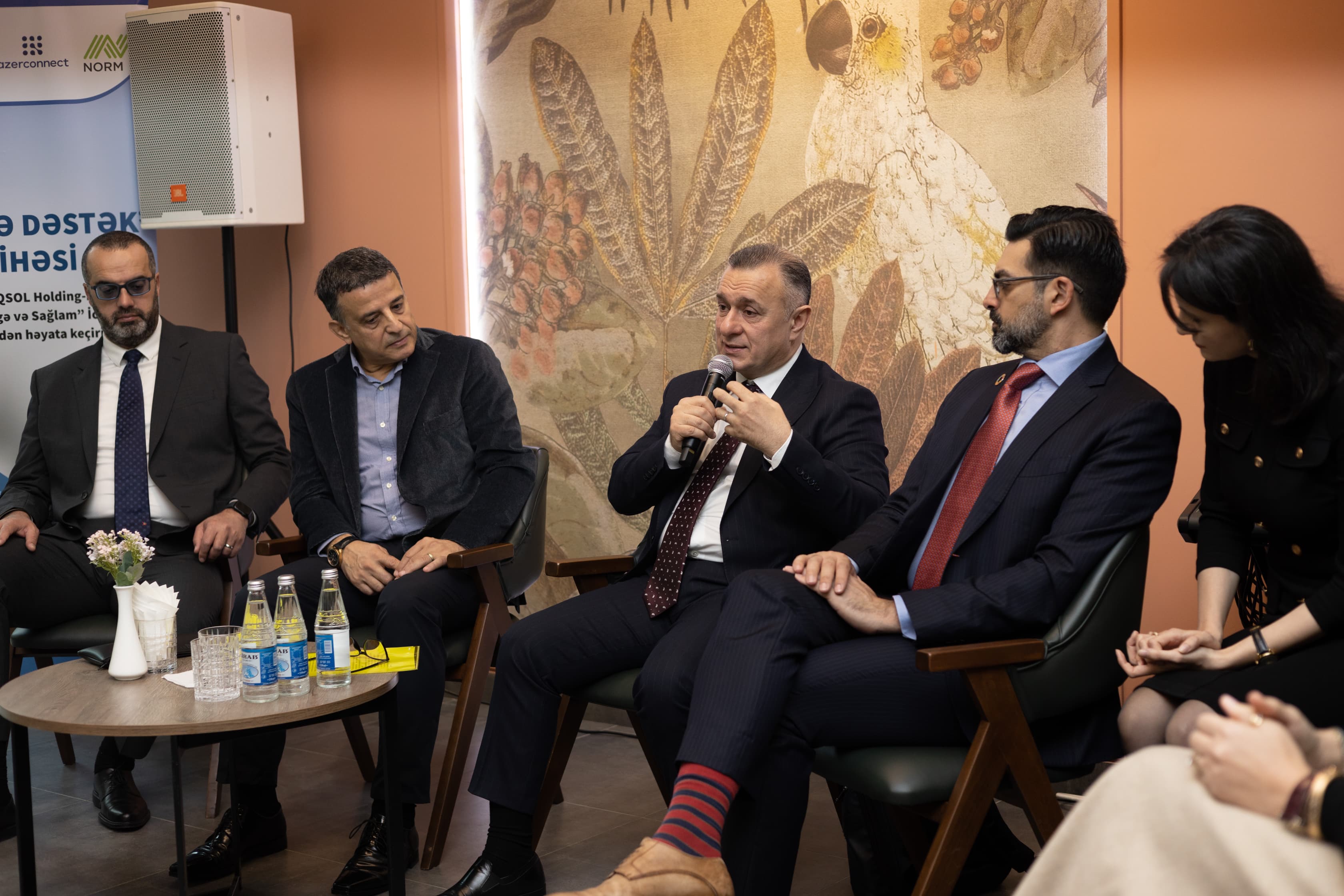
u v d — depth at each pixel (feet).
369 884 8.43
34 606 10.45
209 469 11.27
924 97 10.82
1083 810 4.40
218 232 14.61
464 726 9.10
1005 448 7.41
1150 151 9.82
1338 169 9.11
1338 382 6.31
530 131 12.86
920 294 11.00
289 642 7.18
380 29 13.47
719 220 11.93
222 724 6.68
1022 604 6.66
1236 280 6.22
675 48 11.97
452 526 9.73
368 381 10.29
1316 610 6.24
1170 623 9.96
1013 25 10.36
